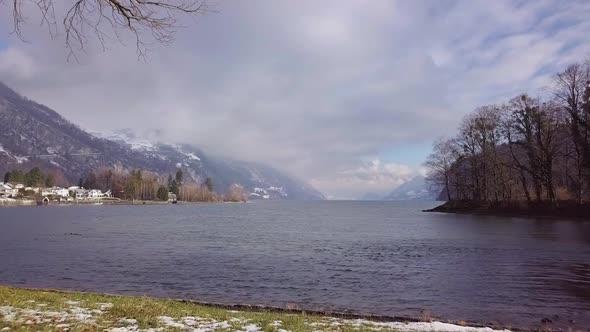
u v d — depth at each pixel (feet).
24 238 162.50
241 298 66.18
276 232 191.93
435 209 371.97
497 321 53.01
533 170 240.32
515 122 237.25
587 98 196.54
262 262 101.04
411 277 81.66
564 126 208.85
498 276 80.79
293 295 67.97
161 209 548.72
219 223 265.75
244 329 37.86
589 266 89.61
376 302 63.26
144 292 70.28
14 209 528.63
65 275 85.35
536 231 165.68
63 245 138.72
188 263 99.81
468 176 318.86
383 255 112.06
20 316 35.88
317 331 38.37
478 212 293.23
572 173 237.04
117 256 111.75
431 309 59.21
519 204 255.70
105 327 34.94
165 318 39.63
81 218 321.32
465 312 57.41
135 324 36.58
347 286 74.38
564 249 114.83
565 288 70.59
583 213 208.44
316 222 276.41
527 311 57.52
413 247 128.36
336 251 121.39
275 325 39.88
